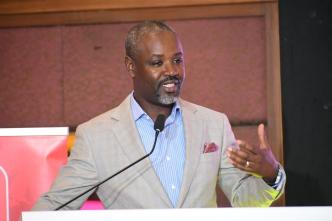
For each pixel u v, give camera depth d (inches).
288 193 253.9
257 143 253.4
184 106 170.4
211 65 256.1
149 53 156.6
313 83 251.6
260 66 254.1
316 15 250.4
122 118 166.1
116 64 261.4
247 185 154.8
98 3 258.1
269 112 251.8
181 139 164.2
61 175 160.6
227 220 90.3
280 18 252.5
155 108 164.9
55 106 265.7
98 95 263.0
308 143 252.8
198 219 90.7
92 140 163.3
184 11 255.4
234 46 255.1
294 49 251.9
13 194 143.7
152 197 154.9
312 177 253.0
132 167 158.2
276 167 142.9
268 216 89.5
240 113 255.1
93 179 159.9
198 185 157.6
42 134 144.6
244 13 252.7
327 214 88.3
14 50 267.6
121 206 156.9
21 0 262.1
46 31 265.0
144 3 255.6
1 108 269.0
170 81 156.1
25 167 144.1
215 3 252.5
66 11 261.4
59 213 92.7
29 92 267.3
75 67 263.9
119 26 260.4
